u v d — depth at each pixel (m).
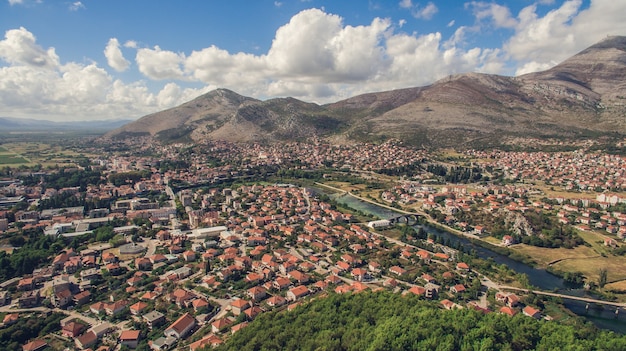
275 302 193.75
